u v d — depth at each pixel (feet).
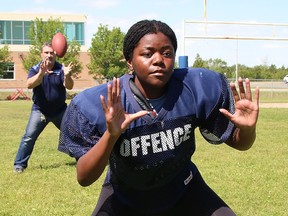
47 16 165.48
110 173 10.24
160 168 9.68
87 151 9.37
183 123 9.57
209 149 30.94
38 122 23.84
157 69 8.87
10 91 150.41
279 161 26.53
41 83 23.17
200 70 10.02
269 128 44.19
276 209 17.12
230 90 9.88
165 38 8.92
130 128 9.32
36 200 18.58
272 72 199.00
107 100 9.32
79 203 18.19
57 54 23.84
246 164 25.49
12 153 30.55
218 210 9.71
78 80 158.51
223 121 9.79
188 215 10.09
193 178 10.23
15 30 164.04
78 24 167.02
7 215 16.69
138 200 10.09
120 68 127.13
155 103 9.50
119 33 126.52
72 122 9.50
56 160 27.71
